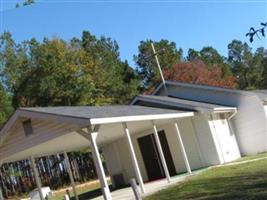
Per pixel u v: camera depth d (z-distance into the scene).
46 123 16.98
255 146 29.11
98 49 63.34
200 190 16.39
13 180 47.56
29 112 17.11
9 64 52.06
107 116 16.78
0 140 17.72
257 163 21.67
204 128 25.66
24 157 20.39
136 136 26.88
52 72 49.75
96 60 58.16
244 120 29.39
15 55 52.53
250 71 82.62
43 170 49.22
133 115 18.39
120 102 58.88
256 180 16.16
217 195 14.70
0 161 18.33
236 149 28.66
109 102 54.69
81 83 50.34
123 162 27.58
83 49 57.16
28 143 17.44
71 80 50.16
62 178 49.38
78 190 37.53
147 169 26.61
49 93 48.94
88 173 51.56
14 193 46.91
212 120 26.36
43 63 49.78
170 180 21.02
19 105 49.84
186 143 25.97
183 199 15.30
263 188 14.23
